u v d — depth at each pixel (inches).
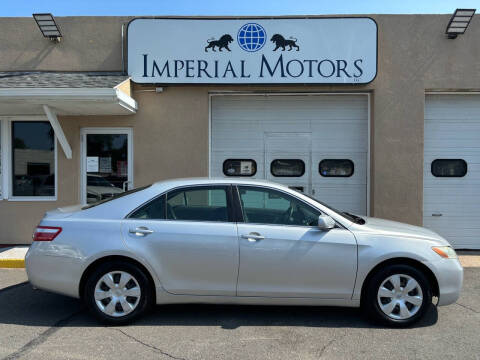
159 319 170.9
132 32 296.4
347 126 318.0
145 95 305.0
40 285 163.8
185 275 161.6
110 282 161.6
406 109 300.0
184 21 295.3
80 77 291.9
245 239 160.9
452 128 312.0
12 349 141.6
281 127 320.8
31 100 257.3
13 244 307.7
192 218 167.0
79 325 164.2
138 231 162.2
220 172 322.0
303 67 294.0
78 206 188.7
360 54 292.7
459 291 163.3
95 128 309.6
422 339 151.4
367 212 317.1
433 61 298.8
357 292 161.0
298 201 168.9
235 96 320.2
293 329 161.0
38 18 297.4
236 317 173.9
